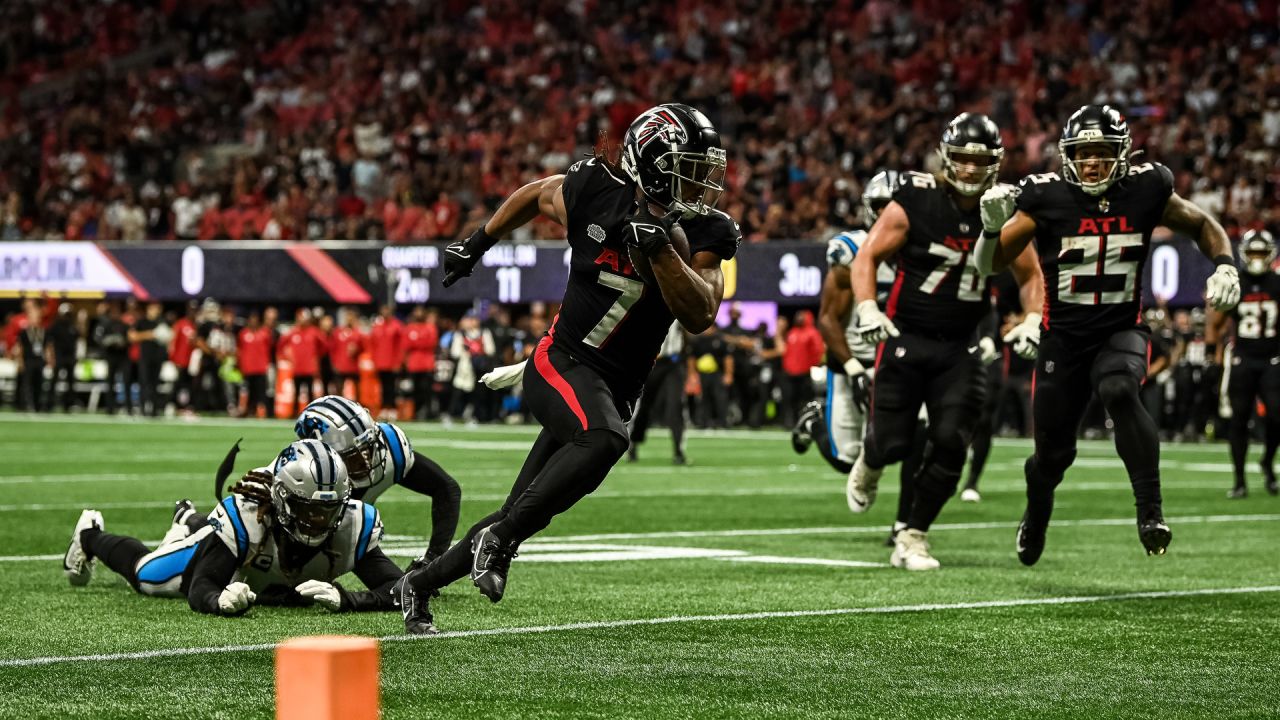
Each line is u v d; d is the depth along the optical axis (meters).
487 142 34.16
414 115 35.81
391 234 31.64
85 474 15.69
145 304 31.92
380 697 4.99
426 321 29.56
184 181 36.91
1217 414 24.92
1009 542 10.25
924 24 33.69
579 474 5.60
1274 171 26.95
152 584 7.11
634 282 5.70
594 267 5.72
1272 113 28.42
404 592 6.17
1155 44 31.02
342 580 8.05
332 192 34.28
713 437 24.83
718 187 5.65
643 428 18.72
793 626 6.53
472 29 38.66
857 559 9.14
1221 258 7.62
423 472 7.03
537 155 33.12
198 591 6.68
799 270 27.31
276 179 34.50
